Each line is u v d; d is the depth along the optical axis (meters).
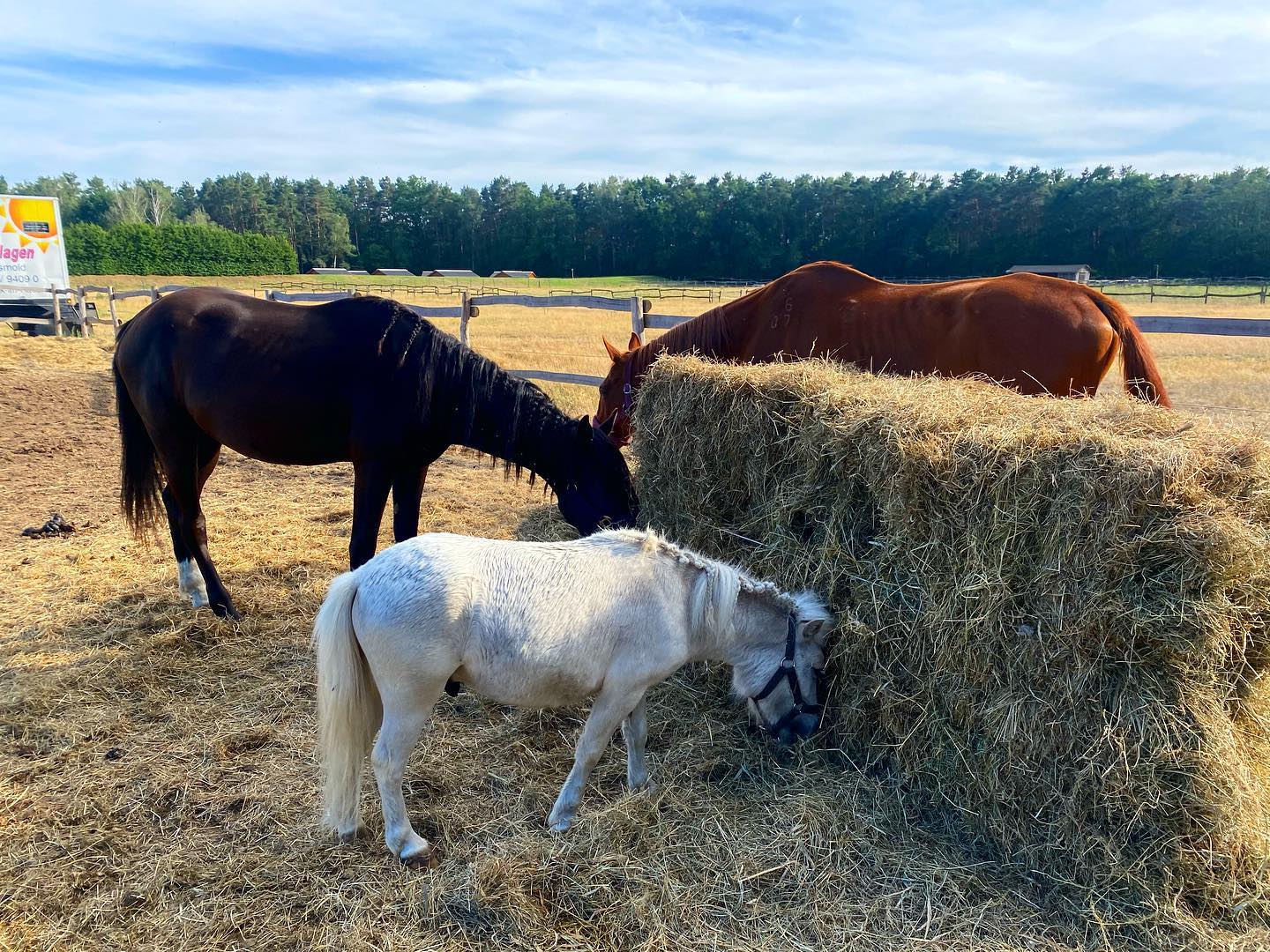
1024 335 4.13
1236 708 2.59
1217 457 2.46
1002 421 2.91
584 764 2.85
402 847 2.64
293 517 6.38
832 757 3.27
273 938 2.35
